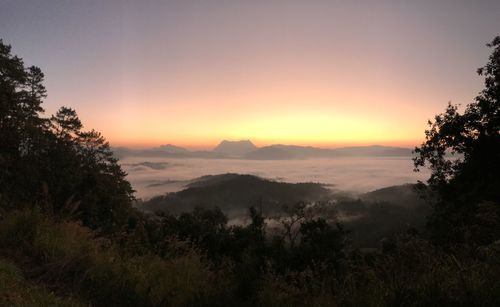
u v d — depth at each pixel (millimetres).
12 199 11148
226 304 5383
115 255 6660
